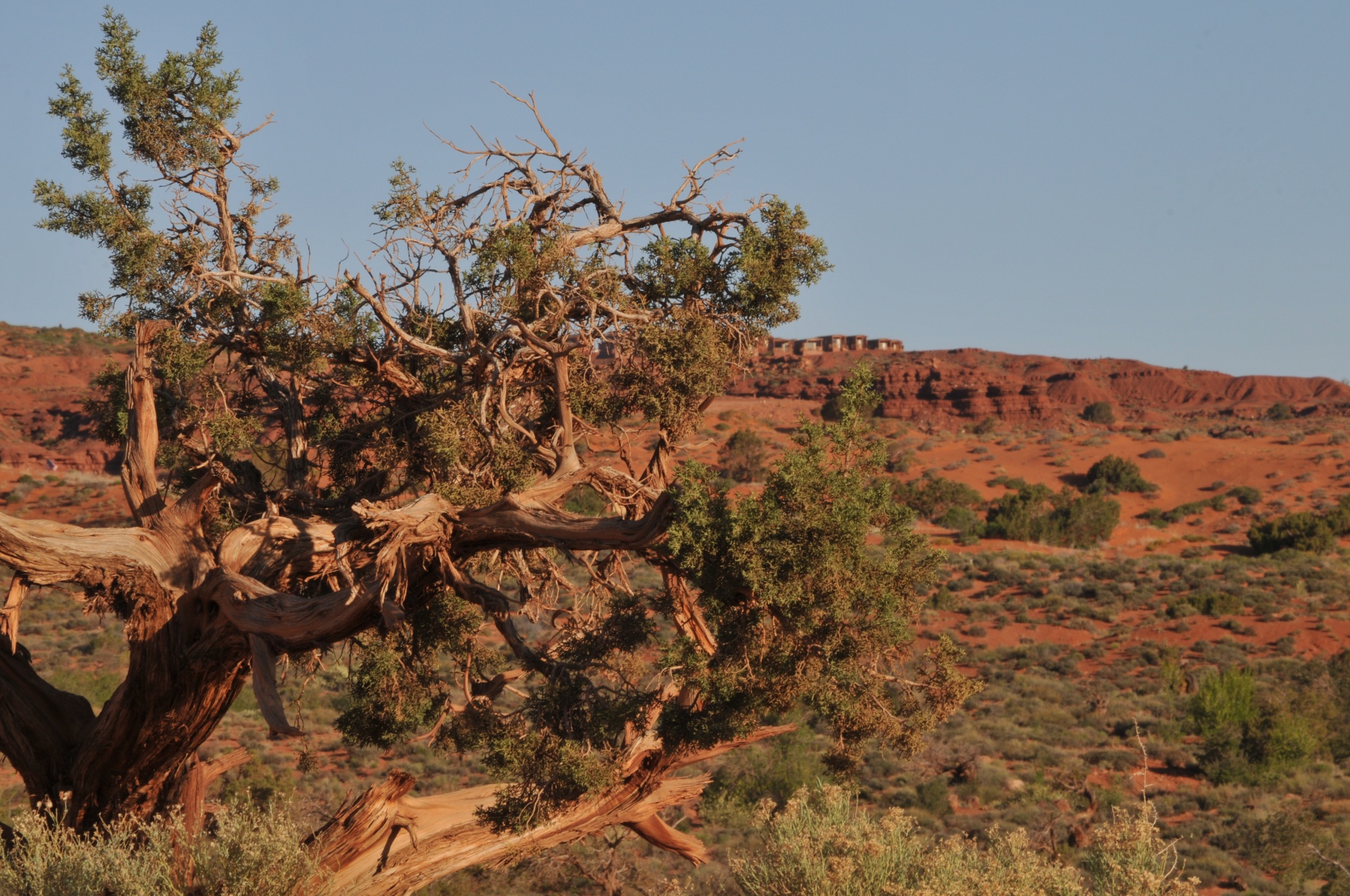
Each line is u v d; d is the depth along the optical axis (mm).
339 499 15328
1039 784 32406
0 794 24969
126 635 13344
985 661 51375
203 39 14828
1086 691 46125
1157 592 66875
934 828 28125
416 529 12398
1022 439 148750
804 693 10891
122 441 15695
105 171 14297
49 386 143125
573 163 14719
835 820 11047
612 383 14367
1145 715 42000
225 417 14203
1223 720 38719
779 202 14062
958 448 143375
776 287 13852
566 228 14164
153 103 14469
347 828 12898
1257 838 27156
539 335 13805
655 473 14172
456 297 13680
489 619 14523
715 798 30219
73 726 14648
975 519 98062
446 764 34125
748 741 15070
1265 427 168000
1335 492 112375
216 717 14430
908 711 11023
